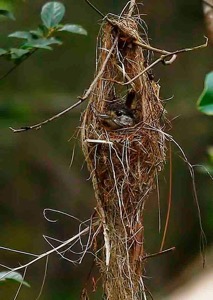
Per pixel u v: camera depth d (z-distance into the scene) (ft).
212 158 20.21
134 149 15.55
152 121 15.89
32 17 36.47
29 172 42.65
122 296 15.60
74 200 42.80
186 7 39.06
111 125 15.60
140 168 15.65
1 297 39.50
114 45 15.74
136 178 15.60
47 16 20.17
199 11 38.96
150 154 15.74
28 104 30.94
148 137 15.71
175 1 39.04
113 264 15.60
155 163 15.83
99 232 15.80
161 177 26.09
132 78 15.85
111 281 15.66
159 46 39.29
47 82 39.22
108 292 15.71
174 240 40.81
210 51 39.75
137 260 15.71
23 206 43.24
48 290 41.29
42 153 41.93
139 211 15.71
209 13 18.25
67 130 41.52
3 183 42.75
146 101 15.90
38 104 36.35
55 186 42.98
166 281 39.24
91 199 42.70
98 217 15.57
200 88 39.65
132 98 15.93
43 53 39.29
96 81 15.07
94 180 15.48
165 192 40.65
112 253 15.57
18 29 35.94
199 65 40.01
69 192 42.86
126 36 15.83
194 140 41.16
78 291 41.16
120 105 15.92
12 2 24.84
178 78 39.96
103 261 15.75
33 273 41.78
